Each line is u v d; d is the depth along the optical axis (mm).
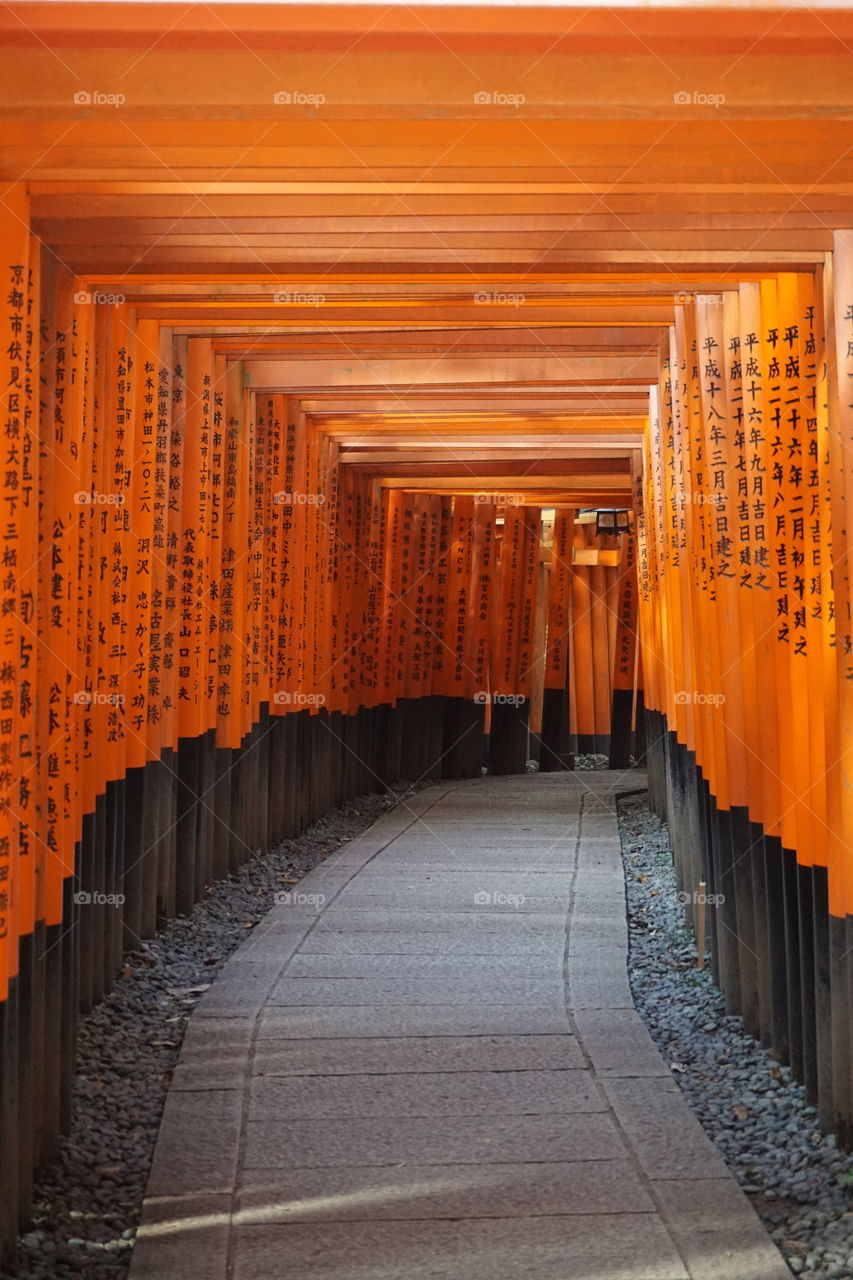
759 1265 3783
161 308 7367
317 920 8438
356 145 4270
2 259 4238
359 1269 3773
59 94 3889
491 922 8391
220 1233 4008
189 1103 5148
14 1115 4176
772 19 3777
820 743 5309
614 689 19562
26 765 4527
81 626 5992
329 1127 4887
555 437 12984
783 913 5988
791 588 5594
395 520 16875
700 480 7359
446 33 3834
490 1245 3920
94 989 6555
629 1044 5898
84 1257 4055
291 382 9898
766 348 5758
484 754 19234
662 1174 4445
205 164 4312
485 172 4441
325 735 13609
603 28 3803
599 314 7676
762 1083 5715
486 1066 5590
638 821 13508
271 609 11125
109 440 6625
